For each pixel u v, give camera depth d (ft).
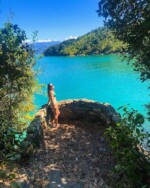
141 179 9.66
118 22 9.67
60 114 19.95
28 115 27.86
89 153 14.56
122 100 48.88
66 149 15.06
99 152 14.60
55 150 14.85
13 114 20.86
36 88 28.32
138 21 9.19
